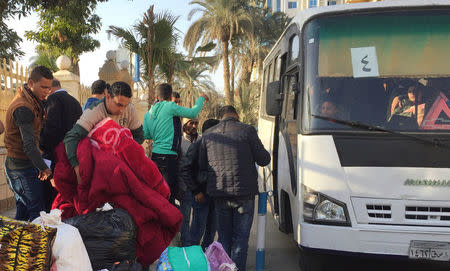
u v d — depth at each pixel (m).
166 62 12.12
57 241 3.00
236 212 4.72
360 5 4.78
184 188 5.61
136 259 3.81
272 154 6.82
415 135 4.18
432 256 4.00
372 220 4.09
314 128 4.39
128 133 3.84
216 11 31.77
